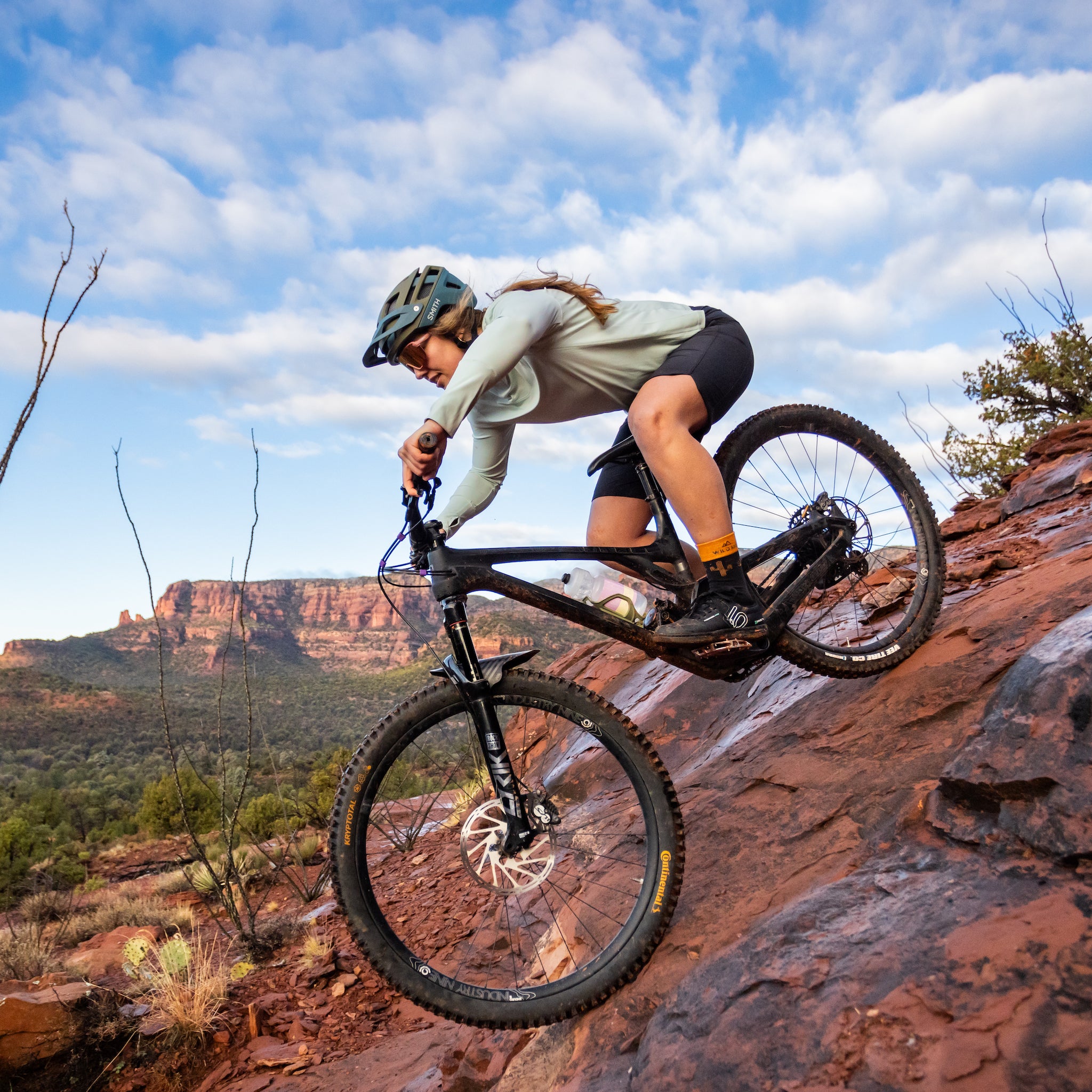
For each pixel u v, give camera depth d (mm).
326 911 4613
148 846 29844
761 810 2113
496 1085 1806
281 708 132875
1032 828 1337
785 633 2164
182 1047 2895
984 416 12086
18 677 162500
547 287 2129
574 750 3656
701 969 1570
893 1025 1146
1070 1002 1027
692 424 2131
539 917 2479
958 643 2236
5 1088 2760
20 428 2494
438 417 1755
